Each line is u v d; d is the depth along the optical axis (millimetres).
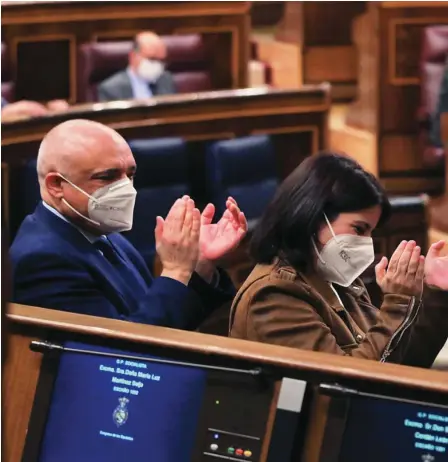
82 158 7379
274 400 4293
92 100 17500
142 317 6840
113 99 17250
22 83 17500
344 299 7090
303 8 19312
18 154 10805
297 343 6285
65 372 4719
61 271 7117
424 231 11742
